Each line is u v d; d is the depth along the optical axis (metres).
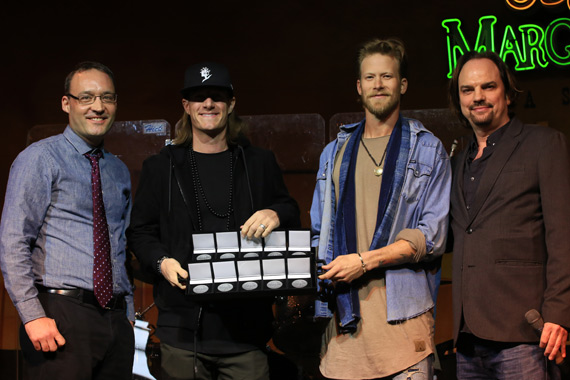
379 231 2.32
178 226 2.45
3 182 5.52
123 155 3.54
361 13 5.39
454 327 2.36
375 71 2.40
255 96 5.48
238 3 5.50
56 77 5.57
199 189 2.49
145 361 2.98
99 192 2.47
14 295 2.22
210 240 2.30
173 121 5.49
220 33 5.52
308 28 5.45
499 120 2.42
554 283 2.13
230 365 2.38
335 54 5.41
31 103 5.58
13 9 5.60
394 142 2.42
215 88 2.47
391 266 2.31
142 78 5.53
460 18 5.27
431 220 2.33
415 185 2.38
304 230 2.30
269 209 2.40
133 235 2.49
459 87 2.48
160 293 2.42
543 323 2.14
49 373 2.25
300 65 5.45
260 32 5.49
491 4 5.26
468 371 2.40
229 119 2.58
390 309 2.27
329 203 2.48
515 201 2.27
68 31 5.57
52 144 2.43
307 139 3.60
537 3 5.15
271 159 2.61
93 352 2.33
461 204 2.40
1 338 4.39
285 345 3.12
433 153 2.42
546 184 2.21
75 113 2.46
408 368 2.26
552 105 5.14
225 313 2.36
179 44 5.54
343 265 2.22
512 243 2.25
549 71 5.16
